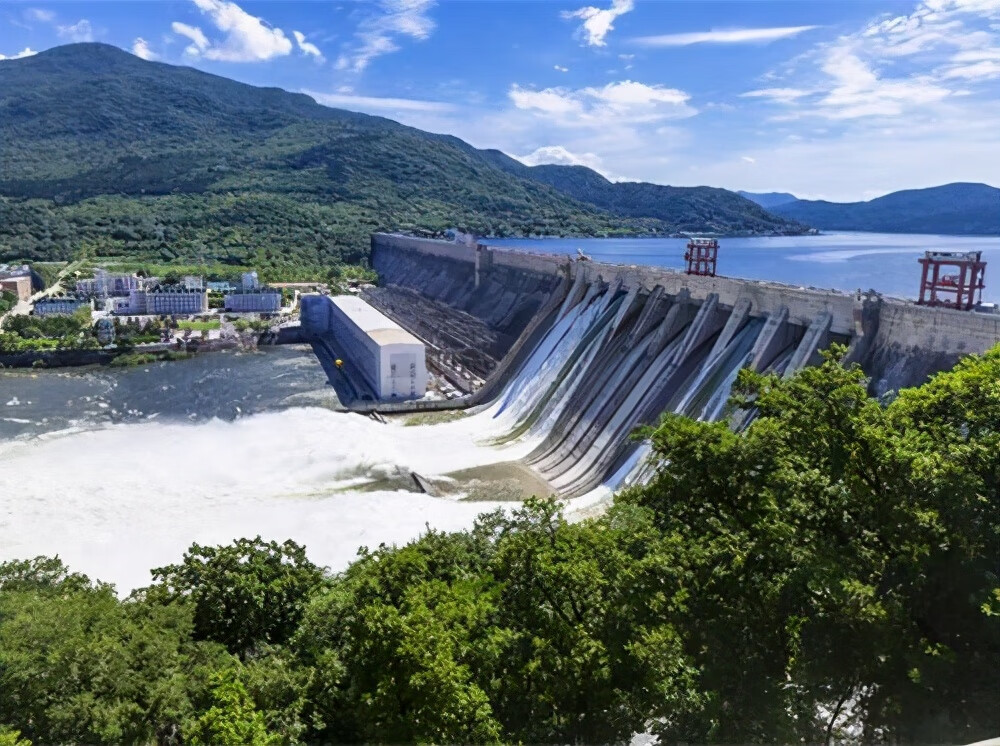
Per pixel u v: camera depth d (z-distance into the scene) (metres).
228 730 24.48
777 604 31.12
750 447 34.12
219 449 95.38
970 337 54.78
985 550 30.17
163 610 35.22
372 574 34.78
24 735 27.25
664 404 79.88
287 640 35.91
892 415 34.41
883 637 28.78
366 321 143.88
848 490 32.12
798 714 28.95
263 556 41.00
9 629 30.27
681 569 31.44
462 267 178.50
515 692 29.12
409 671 26.42
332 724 28.91
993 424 32.75
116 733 27.27
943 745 27.09
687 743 27.45
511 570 32.66
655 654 27.66
